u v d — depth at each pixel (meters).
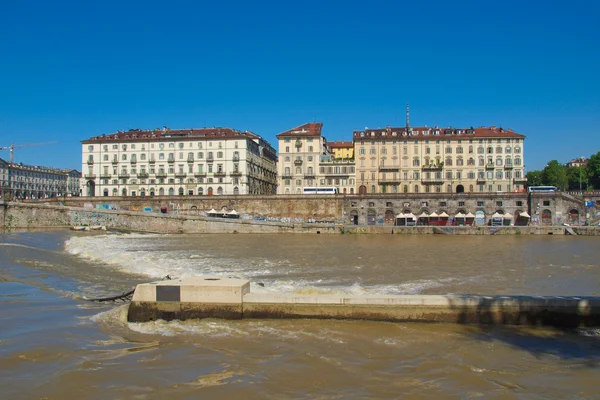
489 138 126.19
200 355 13.37
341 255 48.34
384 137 127.81
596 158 150.25
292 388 11.11
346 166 127.88
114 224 95.81
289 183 128.62
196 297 17.17
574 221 104.19
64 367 12.30
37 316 17.64
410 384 11.41
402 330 15.93
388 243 68.50
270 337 15.09
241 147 126.88
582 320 16.45
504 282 29.03
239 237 83.88
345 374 12.02
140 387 11.08
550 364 12.95
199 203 111.50
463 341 14.84
